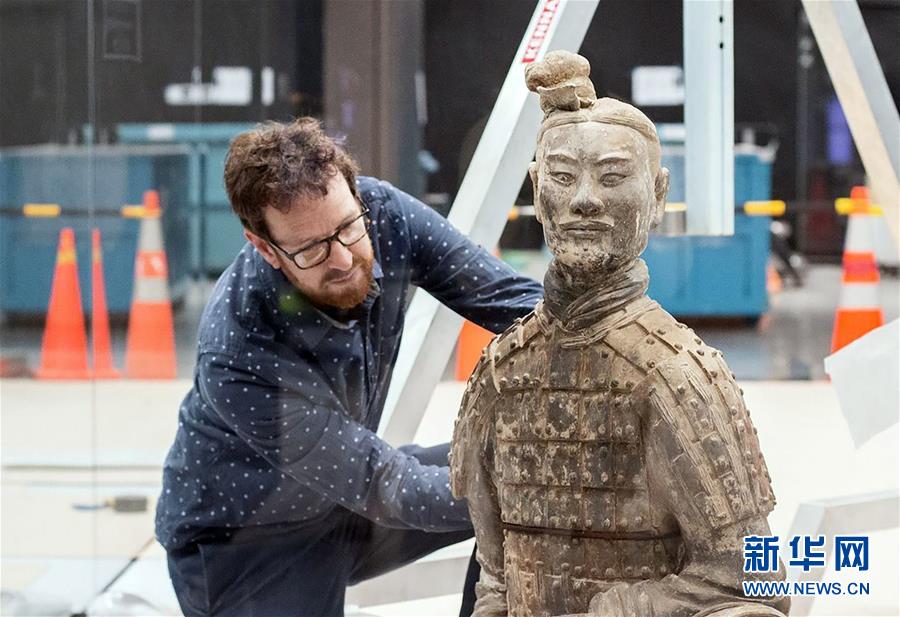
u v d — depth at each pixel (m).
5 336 5.02
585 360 1.53
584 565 1.54
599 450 1.52
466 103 3.25
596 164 1.49
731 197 2.37
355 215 2.19
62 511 3.51
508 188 2.37
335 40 3.25
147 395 4.14
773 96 5.18
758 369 4.19
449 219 2.45
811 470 3.15
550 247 1.54
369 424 2.38
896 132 2.59
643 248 1.56
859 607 2.48
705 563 1.50
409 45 3.23
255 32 3.52
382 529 2.35
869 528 2.70
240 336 2.27
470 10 3.22
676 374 1.48
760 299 4.66
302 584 2.41
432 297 2.39
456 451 1.65
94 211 4.37
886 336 2.61
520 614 1.59
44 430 4.09
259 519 2.38
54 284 4.78
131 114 3.99
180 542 2.46
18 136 4.83
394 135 3.23
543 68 1.53
